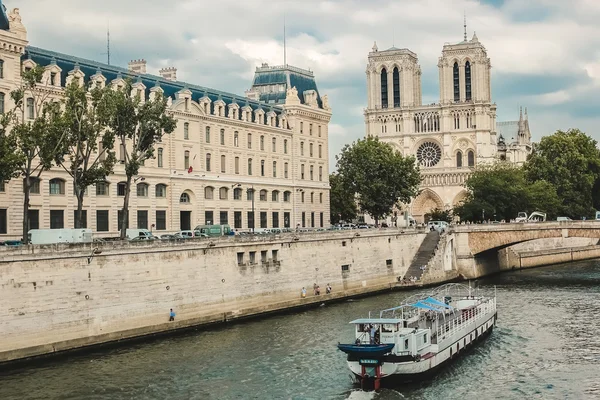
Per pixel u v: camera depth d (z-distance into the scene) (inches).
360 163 6378.0
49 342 2844.5
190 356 2849.4
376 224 6555.1
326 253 4495.6
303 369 2659.9
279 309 3981.3
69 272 2930.6
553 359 2829.7
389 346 2465.6
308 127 6378.0
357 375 2475.4
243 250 3814.0
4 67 3853.3
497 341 3152.1
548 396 2372.0
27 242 3065.9
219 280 3646.7
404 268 5260.8
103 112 3339.1
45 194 4138.8
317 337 3186.5
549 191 7337.6
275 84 6520.7
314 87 6865.2
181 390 2409.0
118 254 3122.5
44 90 4050.2
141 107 3609.7
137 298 3208.7
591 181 7652.6
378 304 4197.8
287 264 4146.2
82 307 2972.4
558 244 7313.0
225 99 5595.5
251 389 2426.2
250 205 5664.4
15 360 2719.0
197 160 5157.5
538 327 3422.7
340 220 7800.2
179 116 4987.7
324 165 6619.1
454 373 2655.0
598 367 2706.7
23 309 2763.3
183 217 5113.2
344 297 4525.1
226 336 3245.6
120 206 4623.5
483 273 5718.5
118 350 2962.6
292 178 6151.6
